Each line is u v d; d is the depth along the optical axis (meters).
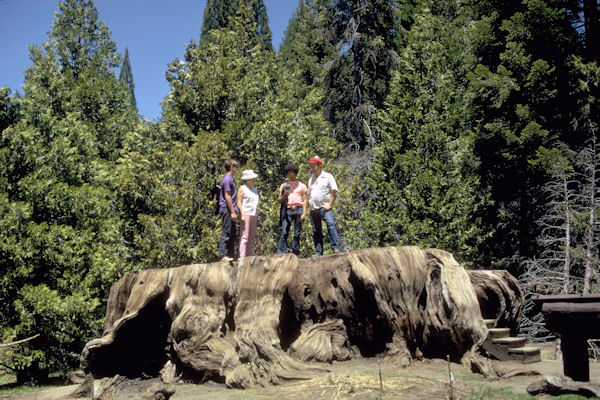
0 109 25.59
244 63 22.59
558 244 16.48
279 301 7.36
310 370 6.49
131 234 19.89
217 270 7.91
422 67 20.88
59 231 17.41
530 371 6.05
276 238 16.78
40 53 28.31
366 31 26.17
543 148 15.89
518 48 18.08
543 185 17.17
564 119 18.11
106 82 29.45
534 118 17.91
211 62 21.98
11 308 16.66
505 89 17.88
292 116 20.34
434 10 26.84
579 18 18.61
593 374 5.93
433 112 19.27
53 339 16.86
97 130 27.64
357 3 25.66
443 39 22.73
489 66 21.00
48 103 26.33
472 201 17.78
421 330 7.14
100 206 19.17
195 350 7.28
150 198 18.84
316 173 8.91
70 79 28.33
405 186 18.56
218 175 17.39
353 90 26.44
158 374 8.00
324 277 8.05
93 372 7.60
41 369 17.33
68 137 22.08
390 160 19.53
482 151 19.83
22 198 17.94
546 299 5.45
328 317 7.87
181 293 7.92
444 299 6.96
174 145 18.73
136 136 21.50
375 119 23.92
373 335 7.43
